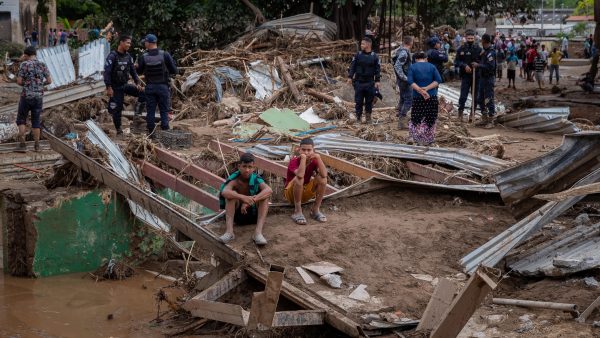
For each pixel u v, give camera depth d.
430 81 12.55
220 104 16.33
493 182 10.34
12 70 26.27
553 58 28.62
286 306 7.28
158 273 10.58
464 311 5.94
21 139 13.02
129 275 10.51
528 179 8.48
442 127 14.45
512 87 27.34
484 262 7.72
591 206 9.56
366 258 7.98
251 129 14.27
